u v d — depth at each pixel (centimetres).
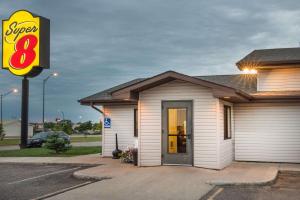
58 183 1383
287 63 1848
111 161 1938
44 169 1775
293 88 1912
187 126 1631
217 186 1282
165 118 1666
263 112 1892
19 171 1720
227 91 1528
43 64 2719
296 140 1847
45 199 1090
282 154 1858
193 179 1352
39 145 3719
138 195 1120
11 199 1112
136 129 2130
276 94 1795
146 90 1695
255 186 1279
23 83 2934
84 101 2145
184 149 1638
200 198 1084
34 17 2706
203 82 1552
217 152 1573
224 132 1722
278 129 1870
